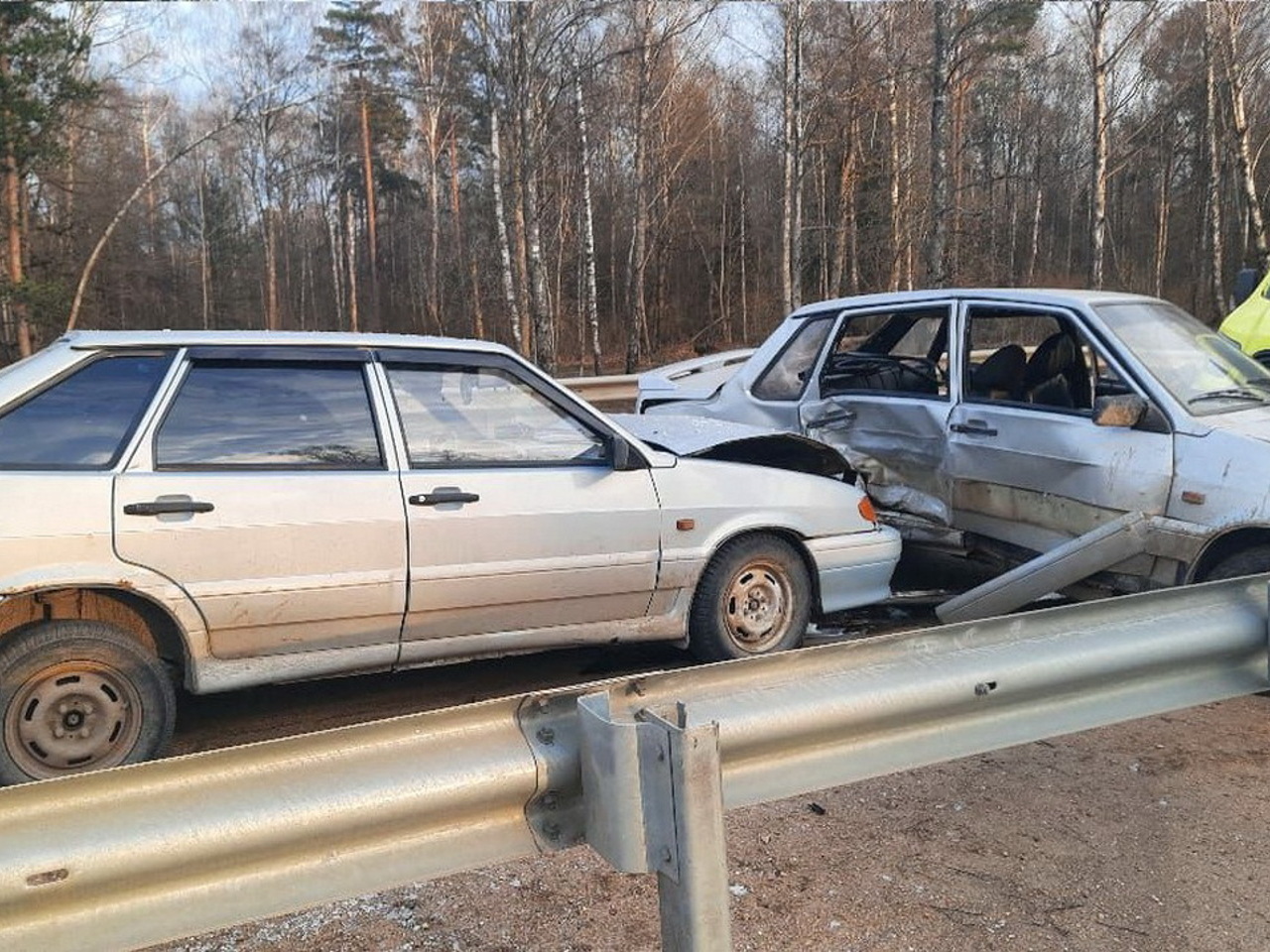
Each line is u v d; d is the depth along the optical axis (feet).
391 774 5.94
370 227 158.10
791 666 7.16
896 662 7.59
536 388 15.06
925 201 84.12
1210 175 107.76
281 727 14.29
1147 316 17.83
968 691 7.73
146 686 12.12
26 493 11.75
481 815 6.28
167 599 12.25
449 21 111.75
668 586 15.48
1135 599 8.71
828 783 7.29
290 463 13.20
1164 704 8.91
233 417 13.10
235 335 13.56
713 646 16.03
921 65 69.51
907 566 22.44
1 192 85.40
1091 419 16.97
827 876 10.22
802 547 16.83
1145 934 9.25
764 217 137.18
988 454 18.38
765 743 6.86
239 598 12.59
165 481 12.41
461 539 13.83
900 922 9.44
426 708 15.02
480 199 139.74
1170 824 11.28
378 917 9.57
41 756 11.68
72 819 5.25
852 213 102.32
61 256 107.65
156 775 5.44
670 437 18.62
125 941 5.40
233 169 167.22
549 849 6.51
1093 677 8.38
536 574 14.37
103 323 131.54
